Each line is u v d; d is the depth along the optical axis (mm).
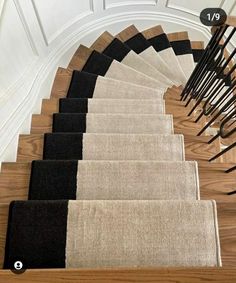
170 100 2133
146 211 1097
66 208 1097
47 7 2084
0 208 1106
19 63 1832
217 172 1365
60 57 2488
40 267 1010
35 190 1297
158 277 766
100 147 1555
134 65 2666
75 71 2375
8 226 1062
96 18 2867
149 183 1314
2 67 1586
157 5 3004
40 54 2188
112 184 1308
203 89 1913
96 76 2359
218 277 762
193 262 1021
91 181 1312
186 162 1359
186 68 2803
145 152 1546
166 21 3102
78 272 779
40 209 1094
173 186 1310
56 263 1015
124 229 1062
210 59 1636
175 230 1064
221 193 1315
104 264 1014
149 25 3121
